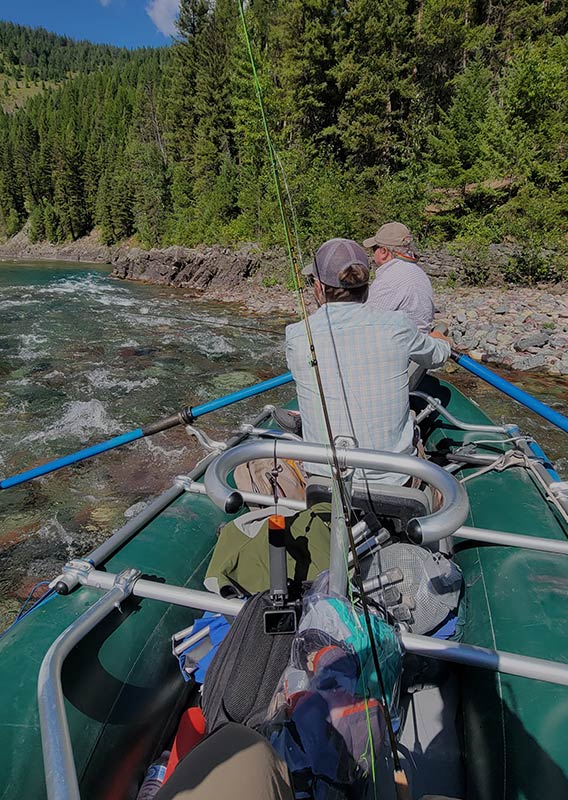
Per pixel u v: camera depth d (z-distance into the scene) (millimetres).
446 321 10391
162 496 2217
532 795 1060
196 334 10766
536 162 15180
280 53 23359
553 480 2273
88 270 28344
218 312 13844
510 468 2465
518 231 14312
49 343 9648
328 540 1521
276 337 10656
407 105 24766
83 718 1241
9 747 1105
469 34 25141
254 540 1526
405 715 1551
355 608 1200
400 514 1544
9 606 3248
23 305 14008
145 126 51938
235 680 1147
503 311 10539
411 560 1537
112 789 1232
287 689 1062
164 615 1650
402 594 1480
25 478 3086
